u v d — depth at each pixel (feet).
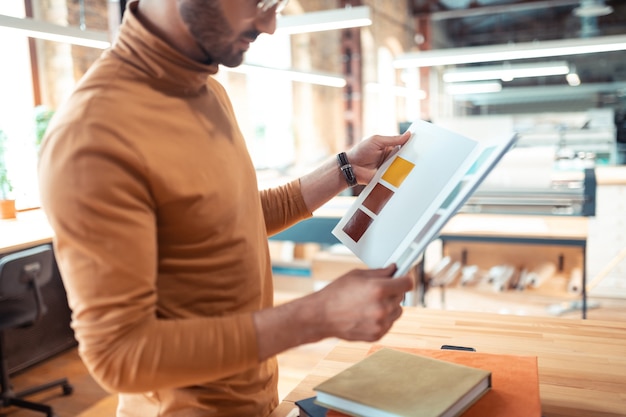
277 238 11.08
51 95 14.61
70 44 14.26
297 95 23.65
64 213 2.03
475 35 39.83
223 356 2.12
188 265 2.47
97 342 2.05
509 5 32.14
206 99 2.69
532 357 3.03
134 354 2.04
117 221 2.06
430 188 2.81
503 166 11.50
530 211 11.42
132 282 2.07
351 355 3.51
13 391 9.26
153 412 2.72
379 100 30.89
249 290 2.73
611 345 3.55
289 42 23.25
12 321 8.34
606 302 14.61
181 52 2.44
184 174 2.37
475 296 13.58
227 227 2.57
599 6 27.99
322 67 25.26
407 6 34.09
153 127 2.32
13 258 8.14
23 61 13.93
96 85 2.28
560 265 10.68
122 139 2.18
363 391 2.46
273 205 3.52
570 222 10.93
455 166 2.85
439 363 2.76
